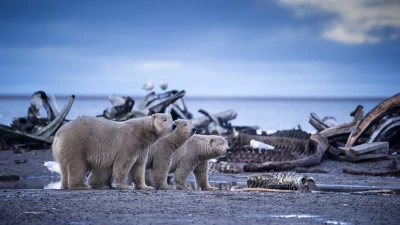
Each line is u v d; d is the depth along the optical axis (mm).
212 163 37031
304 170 36188
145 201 20688
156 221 17109
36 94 48344
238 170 36281
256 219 17594
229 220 17391
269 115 147500
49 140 45000
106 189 25484
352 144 41562
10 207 19047
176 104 56094
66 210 18688
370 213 18750
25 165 37250
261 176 26359
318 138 40562
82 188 24422
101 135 24828
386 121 42719
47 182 31312
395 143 44312
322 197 22188
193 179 35031
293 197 22141
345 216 18219
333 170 36500
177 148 27094
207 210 19047
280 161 38656
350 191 27812
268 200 21281
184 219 17484
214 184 31484
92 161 24875
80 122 24953
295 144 42812
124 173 24797
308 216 18156
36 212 18250
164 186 26859
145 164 25938
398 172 34312
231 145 44688
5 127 45688
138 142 24953
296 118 130750
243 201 21000
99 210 18766
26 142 44844
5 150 42938
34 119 47688
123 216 17828
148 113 49656
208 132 51000
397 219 17797
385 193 24641
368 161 39094
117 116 50562
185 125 26875
